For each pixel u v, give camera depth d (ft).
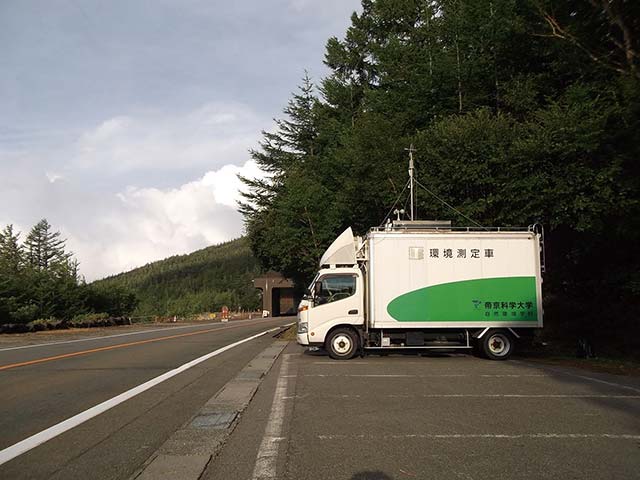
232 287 460.14
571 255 71.31
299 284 139.23
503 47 80.69
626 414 26.96
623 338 61.31
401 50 105.09
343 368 44.93
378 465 18.90
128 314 172.45
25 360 50.72
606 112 52.95
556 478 17.52
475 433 23.22
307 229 97.14
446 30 95.14
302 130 151.23
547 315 74.49
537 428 24.06
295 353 58.23
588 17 51.29
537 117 63.93
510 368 44.93
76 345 68.95
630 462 19.16
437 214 70.13
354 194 83.82
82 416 26.73
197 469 18.48
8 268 133.69
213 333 98.07
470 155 63.77
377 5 126.52
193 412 27.63
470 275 51.55
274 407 28.94
